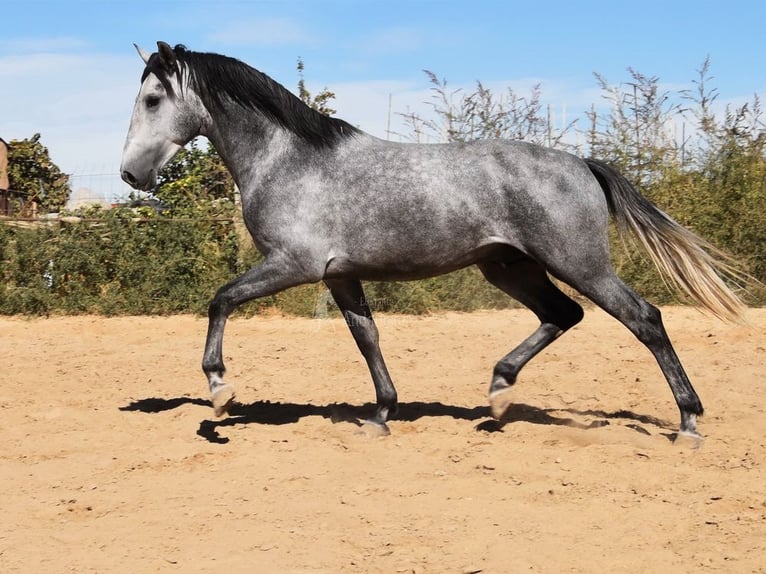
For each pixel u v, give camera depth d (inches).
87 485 213.5
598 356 378.6
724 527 175.9
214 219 543.5
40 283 516.1
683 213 540.1
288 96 246.4
